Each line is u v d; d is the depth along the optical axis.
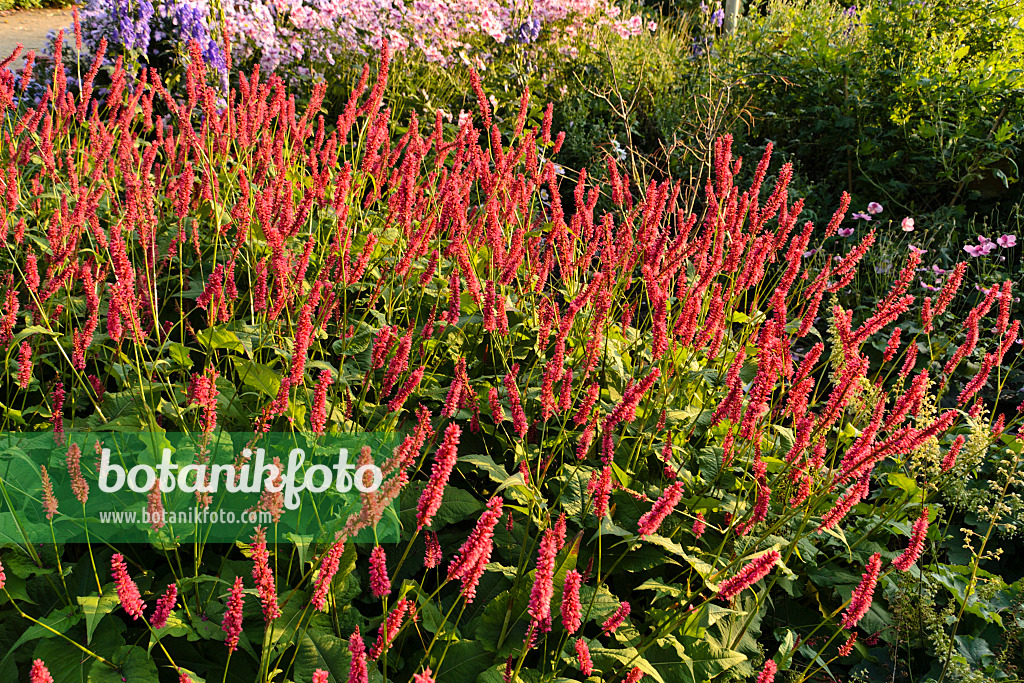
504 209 3.44
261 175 3.72
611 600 2.50
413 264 3.70
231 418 2.73
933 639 3.00
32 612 2.32
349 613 2.32
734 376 2.82
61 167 4.38
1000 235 6.11
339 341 3.21
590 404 2.63
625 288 3.56
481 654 2.34
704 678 2.46
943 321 5.28
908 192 6.89
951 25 7.04
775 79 7.52
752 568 2.18
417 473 2.97
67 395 2.97
